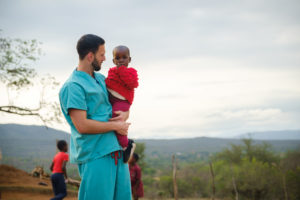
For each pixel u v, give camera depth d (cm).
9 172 1127
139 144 3136
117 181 215
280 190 1839
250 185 1842
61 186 664
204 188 2330
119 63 247
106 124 202
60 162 669
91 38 211
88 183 198
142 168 3148
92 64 213
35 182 1111
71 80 203
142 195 800
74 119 196
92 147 200
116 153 212
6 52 1177
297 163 2541
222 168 2141
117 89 222
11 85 1206
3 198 837
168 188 2473
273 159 3238
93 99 205
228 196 1950
